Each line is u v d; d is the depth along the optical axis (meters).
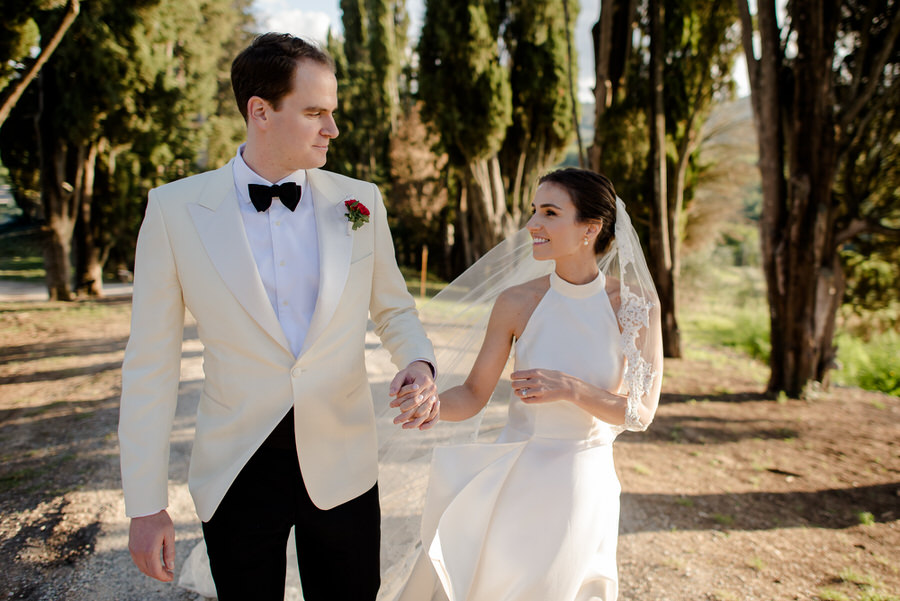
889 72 6.82
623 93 9.92
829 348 7.18
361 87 27.08
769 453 5.11
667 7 9.50
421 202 24.38
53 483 3.73
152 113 13.61
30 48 7.80
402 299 1.87
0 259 27.64
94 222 16.70
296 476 1.63
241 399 1.59
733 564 3.13
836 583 2.97
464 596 1.78
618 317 1.92
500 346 1.99
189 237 1.55
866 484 4.42
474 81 15.44
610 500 1.89
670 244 9.70
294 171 1.63
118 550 2.93
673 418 6.15
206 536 1.63
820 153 6.50
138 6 12.58
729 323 15.92
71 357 8.04
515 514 1.83
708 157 17.66
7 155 15.52
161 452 1.54
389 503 2.47
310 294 1.63
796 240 6.77
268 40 1.49
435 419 1.67
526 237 2.31
